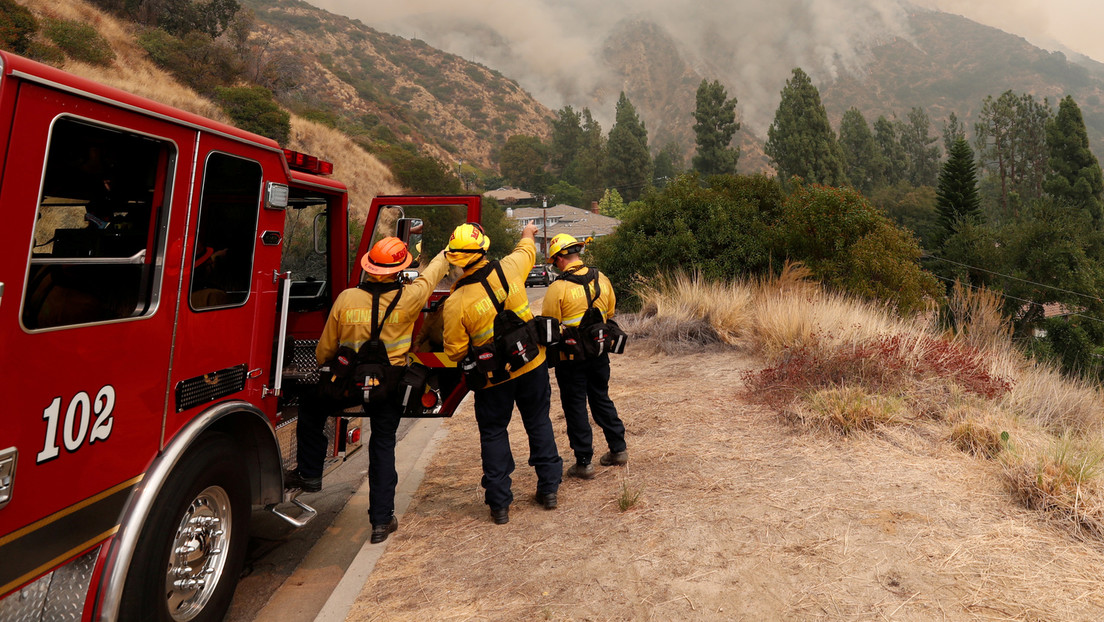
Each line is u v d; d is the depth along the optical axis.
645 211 16.83
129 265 2.46
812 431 5.01
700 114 138.38
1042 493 3.54
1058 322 26.64
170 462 2.52
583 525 3.78
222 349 2.99
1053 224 29.72
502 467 3.95
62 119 2.10
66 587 2.16
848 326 7.59
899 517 3.53
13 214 1.91
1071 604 2.67
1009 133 101.94
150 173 2.57
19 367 1.93
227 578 2.95
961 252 31.48
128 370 2.38
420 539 3.83
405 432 6.52
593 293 4.41
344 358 3.56
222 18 46.44
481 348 3.71
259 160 3.25
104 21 35.75
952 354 6.10
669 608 2.84
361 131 54.88
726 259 15.20
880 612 2.69
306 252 4.70
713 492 4.07
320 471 3.86
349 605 3.13
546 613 2.88
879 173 132.38
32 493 1.98
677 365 8.34
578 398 4.48
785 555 3.21
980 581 2.87
